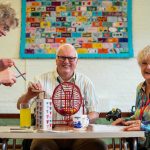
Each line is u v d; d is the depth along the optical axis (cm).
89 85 273
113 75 388
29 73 385
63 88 213
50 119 184
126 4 392
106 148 227
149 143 199
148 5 392
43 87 266
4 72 182
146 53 243
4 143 175
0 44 388
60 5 390
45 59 386
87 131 169
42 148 220
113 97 384
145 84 249
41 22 389
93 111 270
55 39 387
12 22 212
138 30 391
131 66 388
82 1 391
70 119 206
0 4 210
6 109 381
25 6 389
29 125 190
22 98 244
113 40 389
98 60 388
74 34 388
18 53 387
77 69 385
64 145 240
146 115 233
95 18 390
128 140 190
